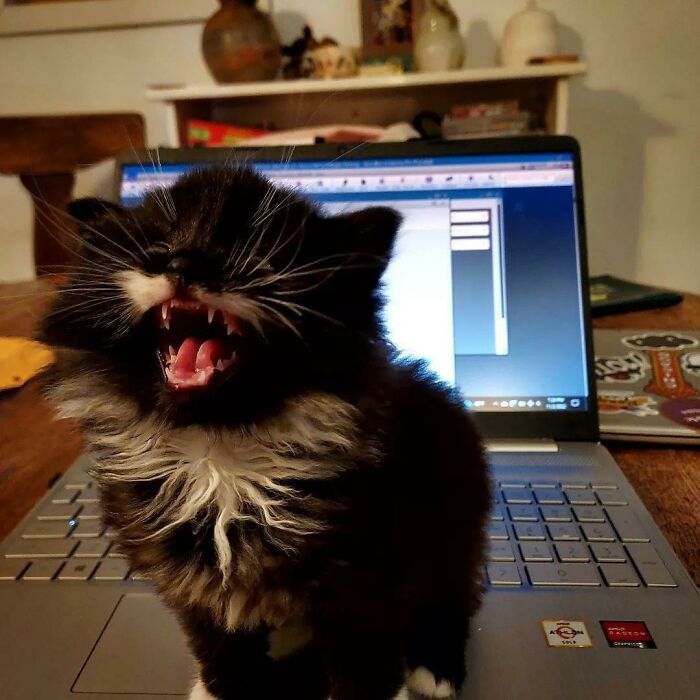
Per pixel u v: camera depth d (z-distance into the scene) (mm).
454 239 787
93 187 1184
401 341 773
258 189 437
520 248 781
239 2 1517
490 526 553
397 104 1700
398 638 411
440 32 1497
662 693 426
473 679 441
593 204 1792
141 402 412
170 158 809
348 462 389
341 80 1484
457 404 518
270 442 403
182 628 455
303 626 444
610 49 1668
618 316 1173
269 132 1538
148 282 387
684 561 556
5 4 1738
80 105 1834
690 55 1659
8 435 778
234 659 451
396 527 390
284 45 1686
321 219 428
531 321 770
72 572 549
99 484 436
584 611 491
